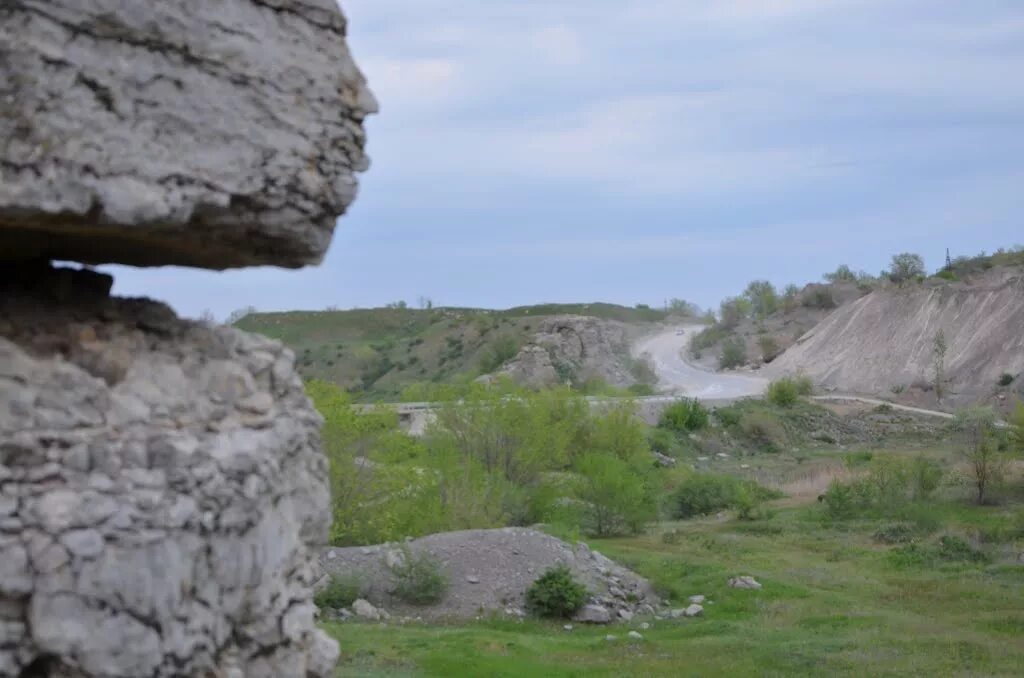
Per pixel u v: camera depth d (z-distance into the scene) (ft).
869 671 52.26
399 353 295.07
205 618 16.79
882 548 90.22
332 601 64.18
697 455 162.30
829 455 163.43
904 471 115.24
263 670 18.12
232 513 17.29
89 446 15.94
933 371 225.15
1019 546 87.81
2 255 18.25
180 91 17.07
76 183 15.83
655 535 97.40
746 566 82.28
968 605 68.85
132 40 16.53
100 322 18.40
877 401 211.20
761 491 121.90
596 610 66.80
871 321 261.44
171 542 16.19
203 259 19.99
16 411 15.62
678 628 64.59
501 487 89.97
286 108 18.49
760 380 255.70
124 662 15.61
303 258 19.79
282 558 18.80
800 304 334.44
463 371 261.85
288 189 18.54
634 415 145.89
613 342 280.92
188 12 17.11
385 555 69.51
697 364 299.79
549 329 270.46
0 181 15.23
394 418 82.53
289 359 20.74
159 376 17.87
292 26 18.71
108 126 16.22
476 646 55.83
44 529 15.26
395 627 60.64
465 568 69.41
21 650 15.15
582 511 98.63
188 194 17.07
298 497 20.02
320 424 21.11
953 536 89.66
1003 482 116.16
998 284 238.89
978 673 51.96
